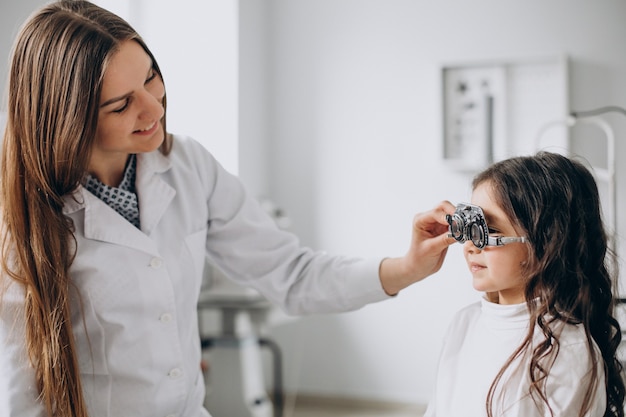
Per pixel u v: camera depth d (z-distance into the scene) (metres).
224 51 3.17
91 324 1.04
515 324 1.03
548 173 1.04
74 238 1.00
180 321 1.13
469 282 3.29
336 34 3.51
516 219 1.02
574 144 3.15
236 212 1.24
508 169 1.07
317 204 3.54
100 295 1.03
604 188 3.10
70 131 0.94
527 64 3.20
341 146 3.50
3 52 1.67
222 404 2.94
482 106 3.25
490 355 1.04
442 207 1.11
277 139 3.61
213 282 2.97
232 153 3.16
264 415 2.98
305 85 3.56
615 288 1.15
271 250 1.25
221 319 2.92
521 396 0.98
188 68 3.15
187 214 1.14
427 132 3.36
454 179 3.32
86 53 0.93
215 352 2.95
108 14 0.99
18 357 0.98
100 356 1.05
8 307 0.98
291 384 3.56
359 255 3.47
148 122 0.98
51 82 0.94
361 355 3.47
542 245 1.01
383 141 3.43
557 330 0.99
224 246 1.25
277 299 1.26
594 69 3.13
